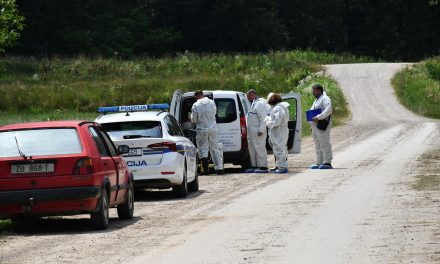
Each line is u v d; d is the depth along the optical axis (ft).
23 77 557.33
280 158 204.44
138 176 157.69
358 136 336.90
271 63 620.49
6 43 326.85
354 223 116.78
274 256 93.20
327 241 102.42
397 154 244.01
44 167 117.50
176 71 589.32
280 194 155.94
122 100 489.26
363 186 164.66
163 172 157.48
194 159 173.27
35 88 495.00
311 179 183.01
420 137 315.78
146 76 570.05
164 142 158.51
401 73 610.24
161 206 148.25
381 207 132.77
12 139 119.85
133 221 129.49
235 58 628.28
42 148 118.83
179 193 161.99
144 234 113.91
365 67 644.69
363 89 565.12
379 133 349.20
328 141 207.72
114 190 125.49
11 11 323.98
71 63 597.93
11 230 123.54
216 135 204.95
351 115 471.21
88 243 108.06
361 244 99.55
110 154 128.88
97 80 549.13
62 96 481.87
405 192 152.35
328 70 631.97
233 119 211.20
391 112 487.20
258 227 115.55
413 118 457.68
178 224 122.52
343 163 221.46
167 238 109.09
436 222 115.55
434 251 93.76
